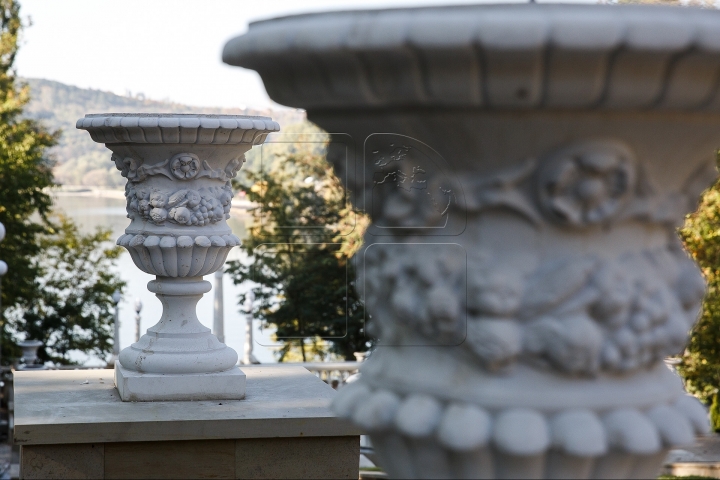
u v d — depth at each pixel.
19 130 16.83
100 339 17.39
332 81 1.50
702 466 7.64
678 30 1.29
